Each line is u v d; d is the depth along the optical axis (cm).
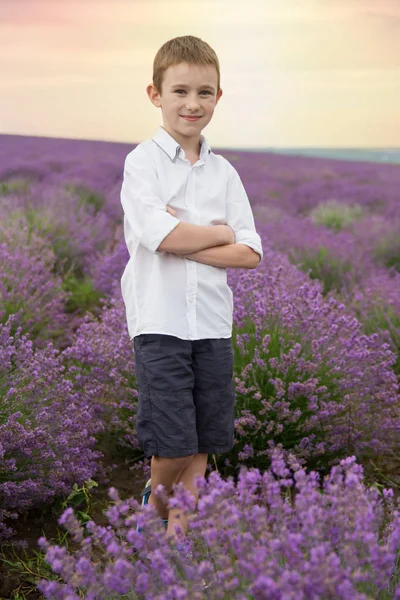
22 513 292
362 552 169
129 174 252
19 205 741
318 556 149
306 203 1001
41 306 490
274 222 831
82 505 304
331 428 330
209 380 249
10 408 290
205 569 158
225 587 157
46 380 308
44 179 884
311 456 328
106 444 357
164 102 251
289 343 341
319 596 151
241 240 255
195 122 248
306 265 684
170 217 240
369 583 169
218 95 262
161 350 241
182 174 252
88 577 170
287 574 147
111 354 348
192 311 243
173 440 240
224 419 255
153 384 241
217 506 168
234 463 330
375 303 513
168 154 251
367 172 1059
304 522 166
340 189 1034
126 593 177
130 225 249
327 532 173
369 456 348
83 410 304
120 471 336
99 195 866
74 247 658
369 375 354
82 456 298
